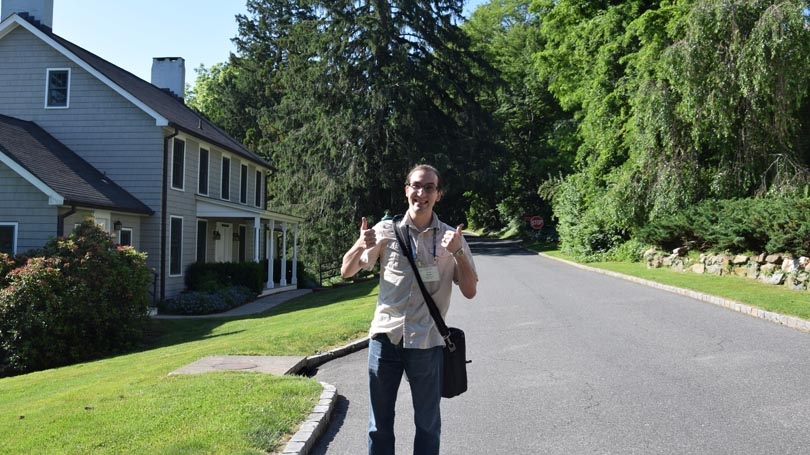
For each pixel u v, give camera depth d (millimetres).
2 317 13352
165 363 9508
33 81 22078
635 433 5559
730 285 14984
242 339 11727
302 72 38625
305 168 39062
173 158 22609
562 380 7414
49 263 14086
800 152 18859
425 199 4062
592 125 27969
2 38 22172
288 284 30125
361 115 36656
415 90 37938
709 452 5082
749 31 17469
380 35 37000
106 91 21859
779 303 11797
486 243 49875
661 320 11250
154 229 21531
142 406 6281
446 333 4086
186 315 20266
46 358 13586
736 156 18672
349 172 35781
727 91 17688
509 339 10016
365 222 4105
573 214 31750
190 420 5711
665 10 24422
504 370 8008
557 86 36531
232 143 29797
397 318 4016
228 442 5062
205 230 26062
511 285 18125
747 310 11766
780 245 14992
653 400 6508
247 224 31594
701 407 6234
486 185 40594
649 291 15570
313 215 37188
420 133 38156
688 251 20406
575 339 9773
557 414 6172
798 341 9141
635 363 8109
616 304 13445
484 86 43188
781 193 16984
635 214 22547
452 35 40625
